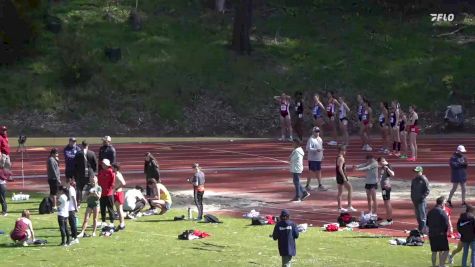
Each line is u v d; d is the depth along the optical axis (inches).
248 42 3476.9
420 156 2480.3
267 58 3459.6
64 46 3238.2
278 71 3390.7
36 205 1696.6
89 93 3169.3
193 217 1583.4
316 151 1851.6
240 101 3233.3
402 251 1280.8
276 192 1866.4
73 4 3641.7
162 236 1403.8
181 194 1840.6
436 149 2667.3
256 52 3494.1
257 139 2940.5
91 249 1300.4
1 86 3142.2
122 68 3284.9
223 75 3334.2
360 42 3634.4
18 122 3024.1
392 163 2314.2
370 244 1336.1
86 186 1626.5
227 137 3041.3
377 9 3895.2
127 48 3390.7
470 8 3966.5
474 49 3619.6
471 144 2827.3
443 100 3329.2
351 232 1444.4
